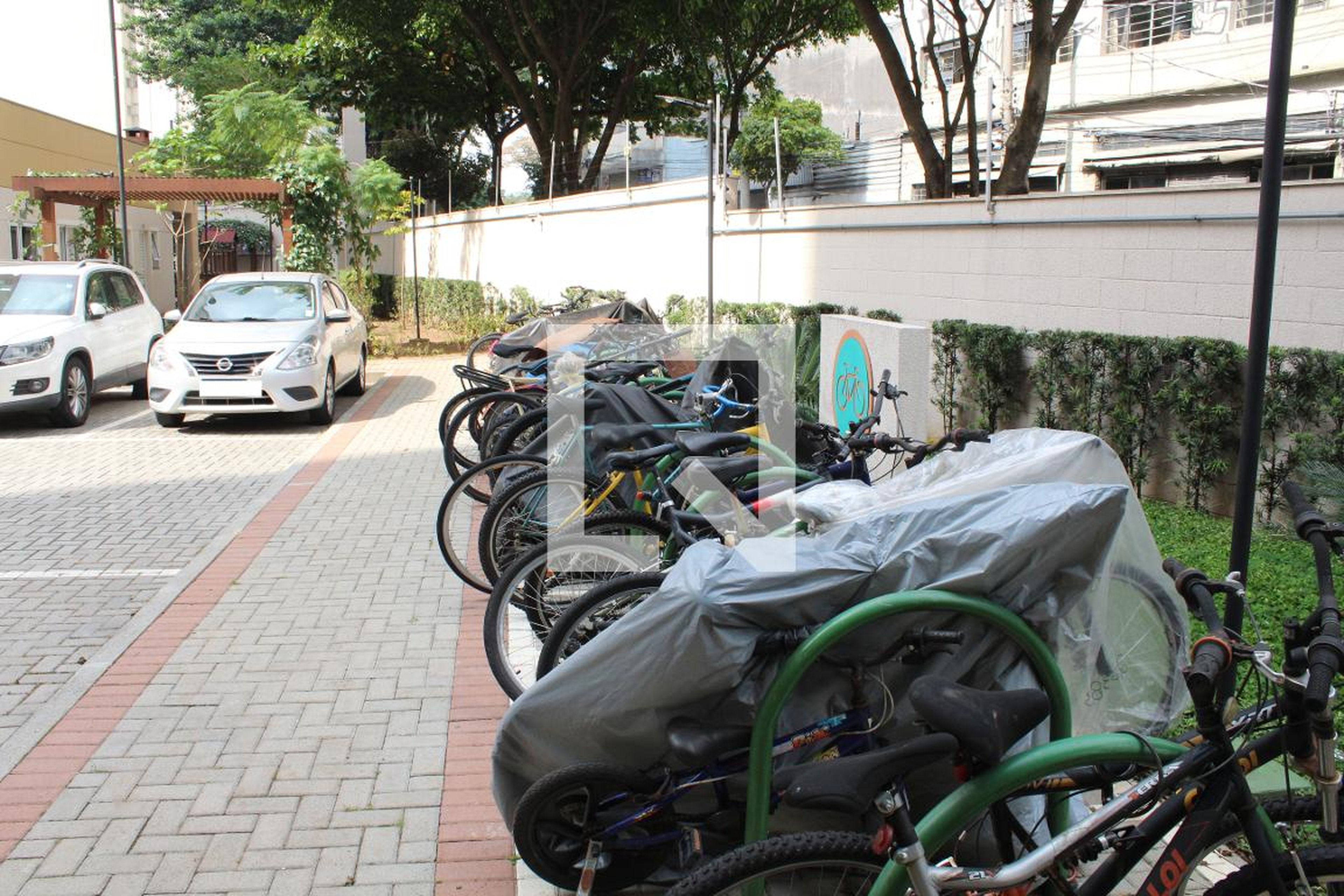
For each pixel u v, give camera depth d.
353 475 9.16
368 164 21.55
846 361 8.19
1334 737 2.14
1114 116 18.38
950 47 20.72
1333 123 15.23
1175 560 2.54
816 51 24.39
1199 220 7.32
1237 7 16.70
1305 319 6.72
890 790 2.23
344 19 24.58
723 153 14.27
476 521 7.11
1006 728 2.24
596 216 18.52
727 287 13.84
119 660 4.95
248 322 12.17
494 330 21.86
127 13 38.16
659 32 22.22
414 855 3.39
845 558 2.80
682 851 3.04
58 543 6.93
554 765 2.92
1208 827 2.26
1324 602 2.23
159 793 3.74
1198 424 7.14
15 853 3.36
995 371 8.77
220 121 23.94
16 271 12.61
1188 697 3.19
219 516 7.68
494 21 24.69
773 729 2.74
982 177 20.20
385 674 4.82
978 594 2.81
